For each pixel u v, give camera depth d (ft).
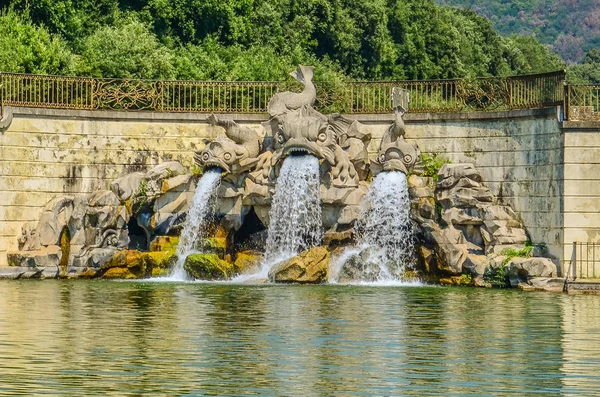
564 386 131.34
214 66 328.70
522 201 242.58
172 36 359.87
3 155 250.37
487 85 253.85
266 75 326.03
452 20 504.43
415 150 243.60
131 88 264.31
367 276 234.38
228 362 140.77
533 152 241.14
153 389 127.24
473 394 127.44
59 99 282.97
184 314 178.50
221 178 244.63
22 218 251.60
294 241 240.94
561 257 232.73
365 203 240.53
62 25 334.03
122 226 245.24
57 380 130.52
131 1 359.66
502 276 231.71
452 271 234.79
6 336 156.04
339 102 265.13
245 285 225.15
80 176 257.14
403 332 163.63
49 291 211.20
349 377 134.10
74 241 244.83
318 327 166.71
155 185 245.45
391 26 445.37
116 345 150.20
